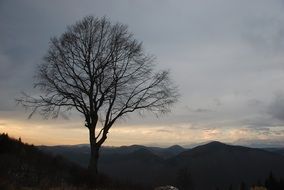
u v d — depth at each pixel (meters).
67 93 27.97
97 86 27.91
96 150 27.80
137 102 28.95
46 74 28.42
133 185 24.81
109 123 28.33
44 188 17.52
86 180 22.17
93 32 28.33
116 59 28.58
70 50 28.34
